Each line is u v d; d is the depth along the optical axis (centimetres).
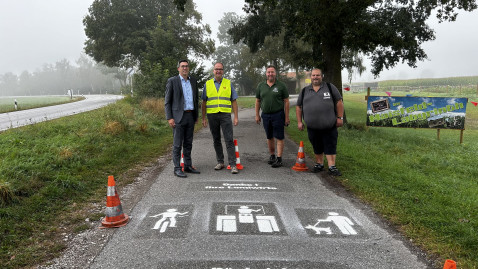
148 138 966
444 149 900
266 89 623
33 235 339
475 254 295
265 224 365
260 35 1852
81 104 2678
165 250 304
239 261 284
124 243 320
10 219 362
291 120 1641
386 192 469
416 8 1361
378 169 610
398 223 368
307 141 974
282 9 1439
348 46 1234
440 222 362
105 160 653
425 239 327
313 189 497
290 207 418
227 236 334
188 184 518
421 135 1283
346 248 311
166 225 361
